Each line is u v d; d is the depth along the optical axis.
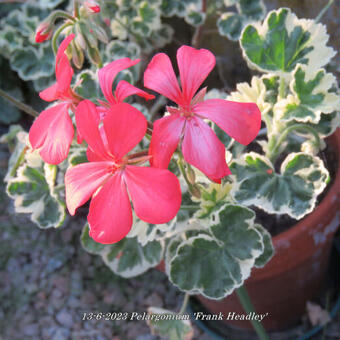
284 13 0.19
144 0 0.31
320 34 0.20
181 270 0.20
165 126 0.14
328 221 0.22
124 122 0.13
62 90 0.14
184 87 0.14
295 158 0.20
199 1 0.32
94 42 0.18
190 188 0.16
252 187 0.20
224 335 0.33
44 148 0.15
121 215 0.13
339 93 0.21
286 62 0.20
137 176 0.13
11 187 0.22
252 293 0.26
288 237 0.22
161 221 0.13
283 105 0.20
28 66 0.33
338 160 0.24
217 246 0.20
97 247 0.24
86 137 0.13
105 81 0.15
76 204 0.14
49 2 0.33
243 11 0.30
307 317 0.32
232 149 0.23
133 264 0.24
